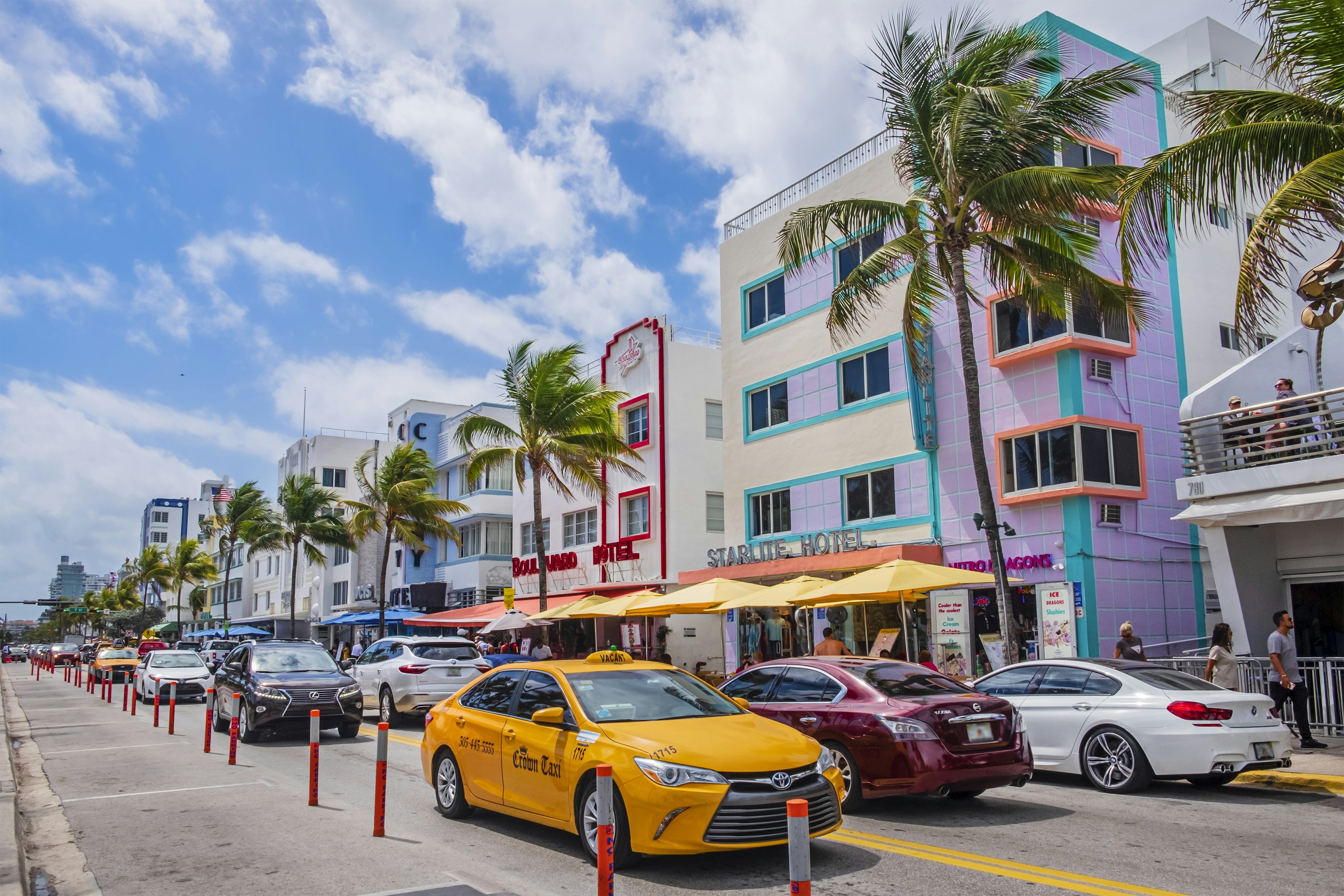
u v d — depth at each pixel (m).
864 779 9.12
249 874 7.12
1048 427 18.45
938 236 15.68
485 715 8.70
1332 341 18.38
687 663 28.77
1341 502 13.62
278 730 15.77
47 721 21.14
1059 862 7.27
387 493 35.16
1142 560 18.39
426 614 40.75
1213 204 11.78
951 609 19.62
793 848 3.96
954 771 8.87
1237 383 16.66
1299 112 11.66
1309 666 13.80
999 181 14.34
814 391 24.25
